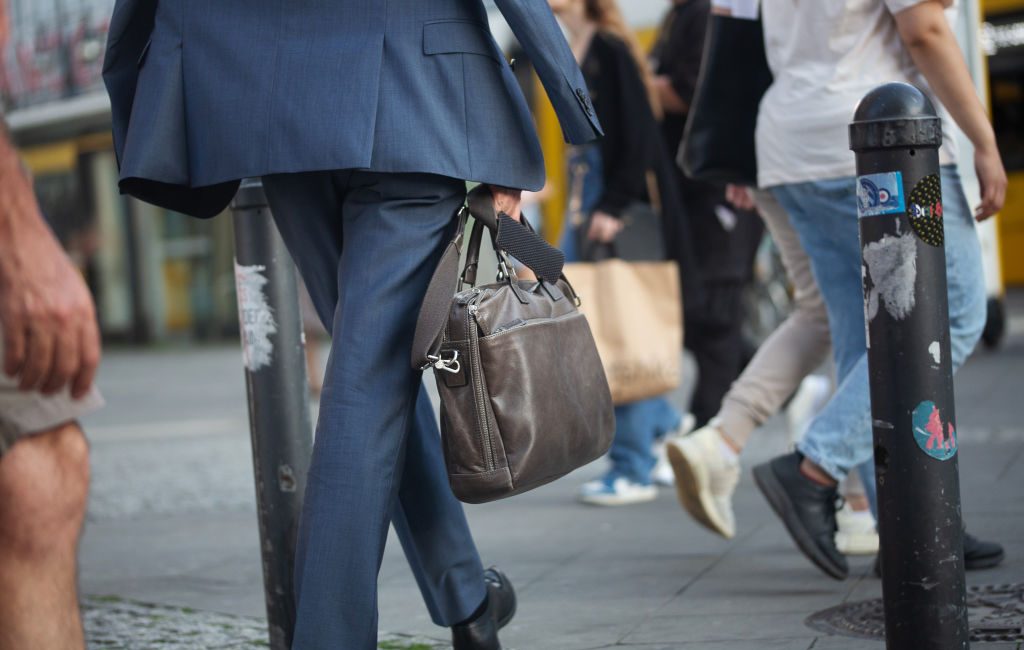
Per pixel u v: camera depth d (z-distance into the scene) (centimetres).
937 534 434
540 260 496
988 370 1686
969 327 646
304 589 452
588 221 961
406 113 458
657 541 820
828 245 679
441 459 514
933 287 435
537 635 614
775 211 745
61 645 392
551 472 472
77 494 396
